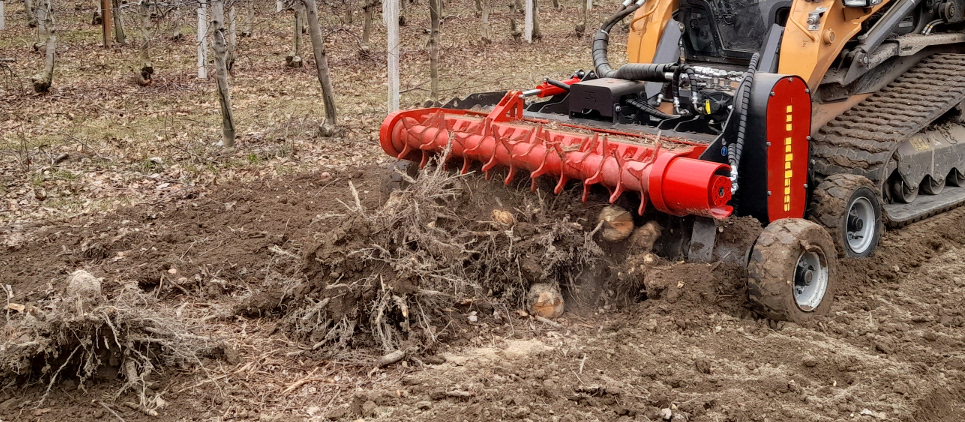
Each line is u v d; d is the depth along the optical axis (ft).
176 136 34.14
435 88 40.22
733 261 16.11
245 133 34.55
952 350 14.92
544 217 16.88
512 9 69.82
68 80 49.44
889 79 22.18
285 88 46.65
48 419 12.56
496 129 17.46
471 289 16.21
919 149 21.65
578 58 59.47
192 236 21.26
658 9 22.54
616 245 16.81
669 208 15.10
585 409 12.65
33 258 19.70
